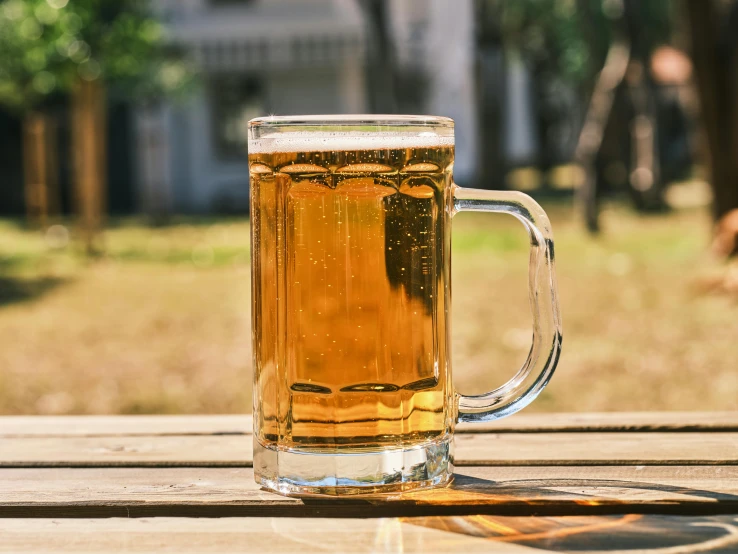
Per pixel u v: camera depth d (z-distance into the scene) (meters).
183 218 18.55
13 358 6.61
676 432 1.54
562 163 33.59
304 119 1.21
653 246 12.04
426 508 1.16
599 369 5.88
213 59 19.91
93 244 13.45
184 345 6.99
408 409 1.23
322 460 1.20
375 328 1.21
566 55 22.22
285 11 19.95
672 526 1.11
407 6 22.36
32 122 15.59
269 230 1.24
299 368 1.21
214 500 1.19
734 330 6.91
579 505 1.16
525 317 7.72
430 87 22.67
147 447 1.48
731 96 10.20
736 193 10.34
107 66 12.52
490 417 1.29
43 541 1.08
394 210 1.22
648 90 17.31
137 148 20.20
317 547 1.05
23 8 11.99
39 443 1.51
